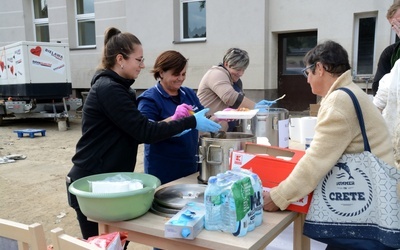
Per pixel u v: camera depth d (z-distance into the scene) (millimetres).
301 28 7508
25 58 7793
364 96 1377
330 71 1453
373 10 6742
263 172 1502
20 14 11578
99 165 1746
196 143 2211
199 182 1819
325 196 1385
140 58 1736
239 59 2764
